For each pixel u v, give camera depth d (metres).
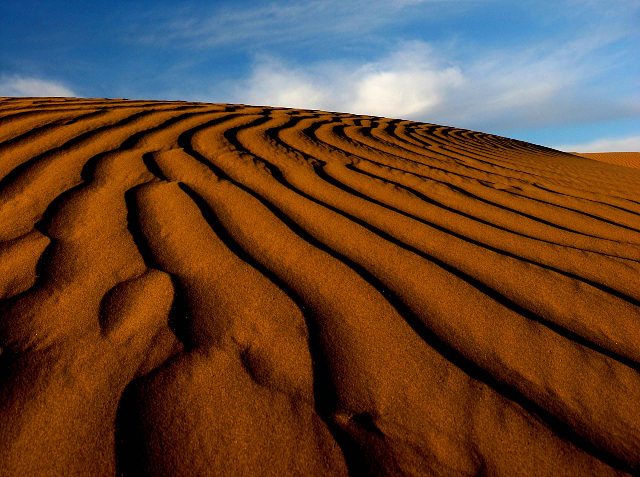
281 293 1.24
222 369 0.95
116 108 3.50
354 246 1.58
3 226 1.50
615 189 3.44
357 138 3.83
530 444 0.83
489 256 1.62
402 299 1.26
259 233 1.60
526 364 1.04
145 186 1.94
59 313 1.08
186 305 1.15
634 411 0.92
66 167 2.07
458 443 0.82
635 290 1.45
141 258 1.36
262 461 0.76
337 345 1.05
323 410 0.87
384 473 0.76
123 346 0.99
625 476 0.78
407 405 0.89
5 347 0.97
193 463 0.75
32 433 0.78
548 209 2.42
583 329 1.20
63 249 1.38
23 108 3.15
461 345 1.09
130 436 0.79
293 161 2.63
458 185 2.69
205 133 2.98
